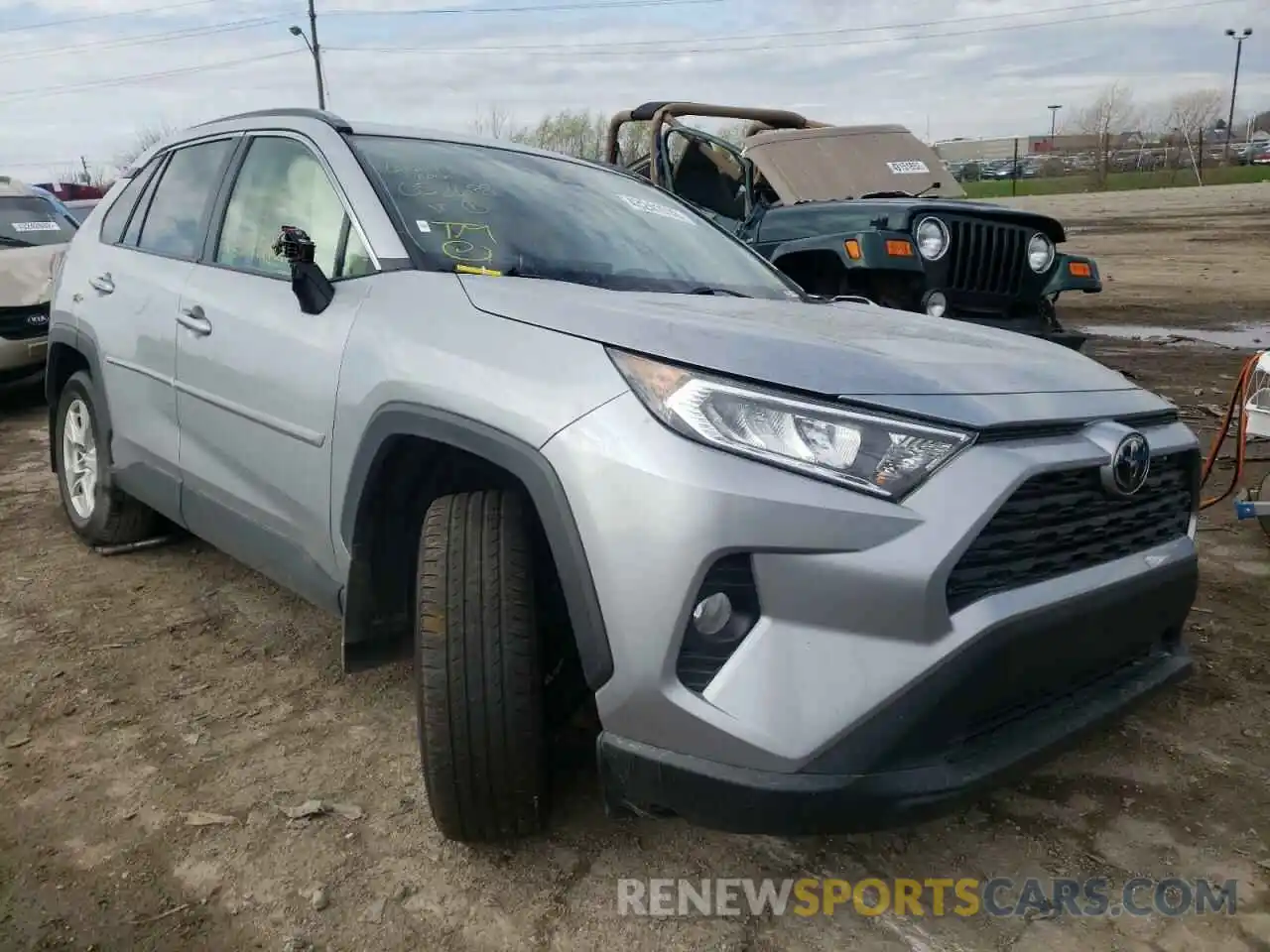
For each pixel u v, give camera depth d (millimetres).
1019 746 2152
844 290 6367
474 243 2941
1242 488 5414
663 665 1991
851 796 1945
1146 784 2828
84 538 4566
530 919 2283
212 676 3404
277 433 2924
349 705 3219
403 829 2584
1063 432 2223
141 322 3738
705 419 2014
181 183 3965
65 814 2648
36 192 9141
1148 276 16266
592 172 3801
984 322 6402
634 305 2447
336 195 3055
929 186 7867
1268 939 2246
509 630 2230
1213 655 3602
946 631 1974
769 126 8477
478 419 2244
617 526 2014
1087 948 2223
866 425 2010
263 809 2670
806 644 1965
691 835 2570
